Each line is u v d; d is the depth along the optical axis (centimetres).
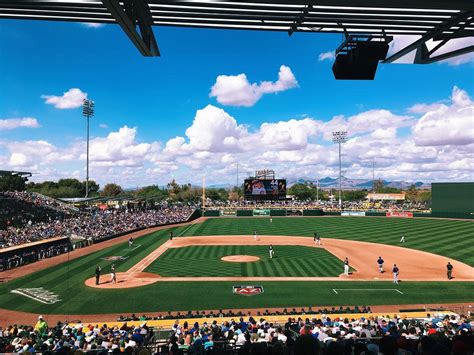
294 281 3025
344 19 1066
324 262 3781
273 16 1066
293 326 1538
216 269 3484
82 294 2703
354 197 18025
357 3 807
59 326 1839
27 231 5084
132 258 4047
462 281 3008
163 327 1848
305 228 6794
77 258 4100
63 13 1079
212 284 2942
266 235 5922
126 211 8594
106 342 1423
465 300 2511
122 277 3191
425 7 837
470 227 6388
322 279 3088
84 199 6625
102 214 7588
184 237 5753
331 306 2395
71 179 14250
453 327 1503
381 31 1151
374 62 1161
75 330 1694
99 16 1088
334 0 802
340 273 3309
